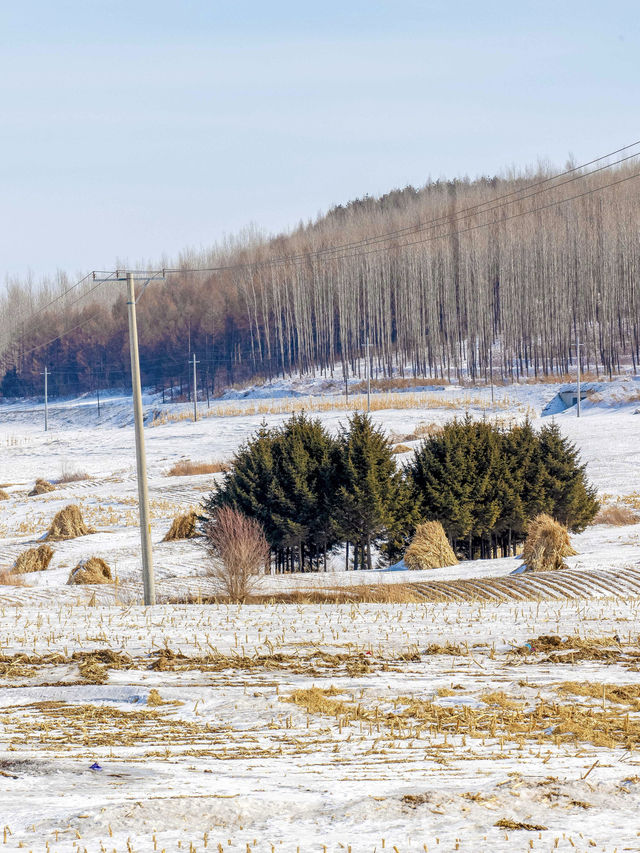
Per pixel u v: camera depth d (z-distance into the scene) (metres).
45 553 106.75
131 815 17.70
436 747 25.77
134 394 72.38
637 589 72.94
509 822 17.09
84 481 188.62
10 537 135.25
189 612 58.19
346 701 32.94
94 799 19.45
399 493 104.25
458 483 106.12
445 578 86.12
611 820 17.42
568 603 61.34
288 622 52.41
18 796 19.94
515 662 40.19
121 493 169.38
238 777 22.08
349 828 17.05
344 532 102.25
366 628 49.59
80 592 81.06
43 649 44.28
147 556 71.56
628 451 167.88
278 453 105.75
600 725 28.05
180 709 32.56
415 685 35.38
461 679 36.56
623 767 22.42
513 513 109.44
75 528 130.25
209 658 41.44
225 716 31.22
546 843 15.95
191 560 104.38
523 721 29.22
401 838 16.36
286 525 101.44
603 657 41.19
